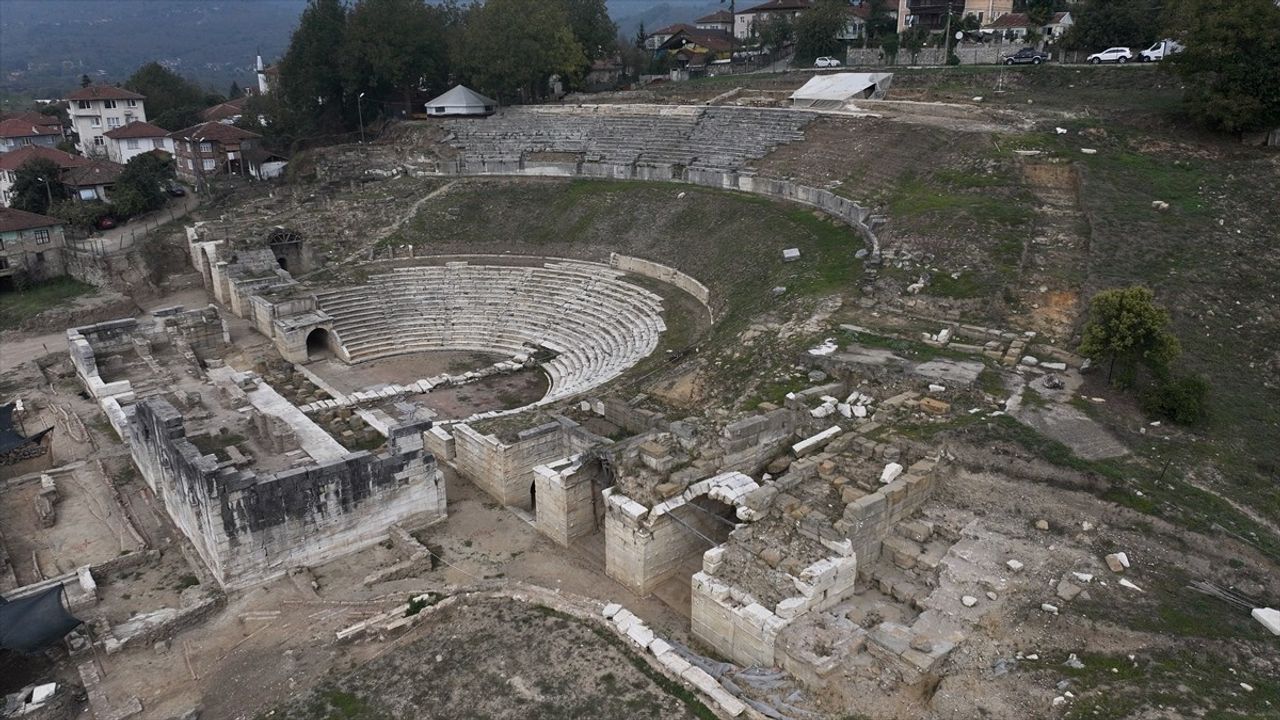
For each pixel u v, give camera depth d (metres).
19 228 63.22
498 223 67.56
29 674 24.17
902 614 23.16
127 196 73.94
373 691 22.33
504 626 24.81
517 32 88.75
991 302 38.59
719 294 49.56
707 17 134.75
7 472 36.81
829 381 34.28
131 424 35.78
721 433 29.62
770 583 23.41
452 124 87.12
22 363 50.12
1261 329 35.84
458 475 36.75
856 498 25.45
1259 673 19.67
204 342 51.03
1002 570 23.42
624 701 21.23
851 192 56.09
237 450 32.06
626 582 27.78
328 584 28.73
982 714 18.80
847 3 107.44
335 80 91.81
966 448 28.11
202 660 24.88
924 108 67.06
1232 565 23.38
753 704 20.52
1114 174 49.16
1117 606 21.81
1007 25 87.62
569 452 35.06
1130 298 31.05
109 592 28.31
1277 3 56.38
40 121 113.19
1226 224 42.84
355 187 75.81
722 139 70.81
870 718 19.31
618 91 97.94
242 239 62.88
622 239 61.38
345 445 38.28
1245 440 29.48
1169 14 62.56
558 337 52.66
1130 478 26.39
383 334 54.56
